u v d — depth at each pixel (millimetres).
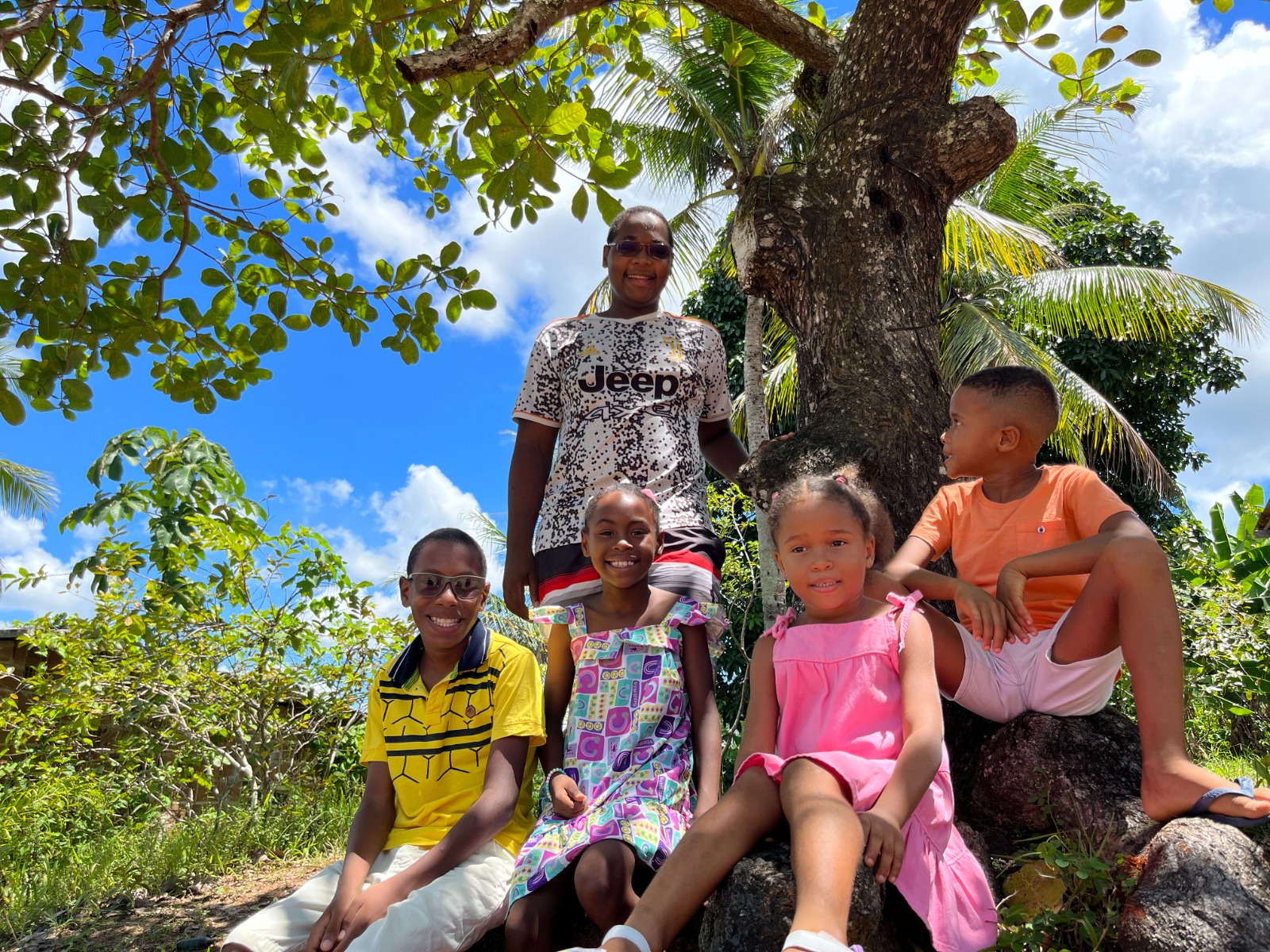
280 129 3086
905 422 3293
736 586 8203
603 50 4375
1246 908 1745
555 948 2348
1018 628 2369
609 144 3135
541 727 2746
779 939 1744
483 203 3568
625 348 3209
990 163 3609
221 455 9250
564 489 3117
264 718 6320
